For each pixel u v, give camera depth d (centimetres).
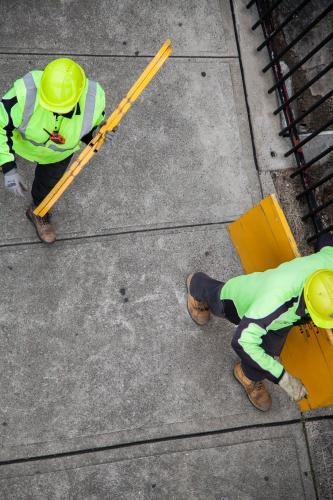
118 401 360
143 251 389
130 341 371
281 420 377
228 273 400
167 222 399
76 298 372
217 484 358
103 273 380
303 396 302
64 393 355
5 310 361
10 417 346
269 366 291
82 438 350
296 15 470
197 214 405
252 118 433
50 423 349
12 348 356
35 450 344
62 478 342
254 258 387
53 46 414
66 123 283
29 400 350
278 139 434
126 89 418
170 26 438
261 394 371
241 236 391
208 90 431
